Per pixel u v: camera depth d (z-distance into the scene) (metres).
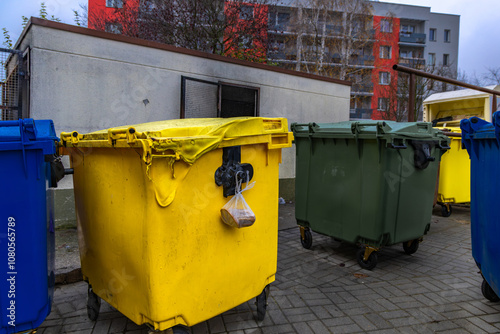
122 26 13.48
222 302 2.21
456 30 42.47
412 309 2.83
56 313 2.73
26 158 1.79
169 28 12.33
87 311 2.70
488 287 2.92
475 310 2.80
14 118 4.31
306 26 23.31
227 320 2.63
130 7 13.27
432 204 4.09
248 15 13.12
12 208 1.77
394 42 32.59
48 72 4.18
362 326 2.56
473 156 3.11
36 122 2.02
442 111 9.35
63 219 4.49
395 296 3.08
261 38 13.65
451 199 6.45
